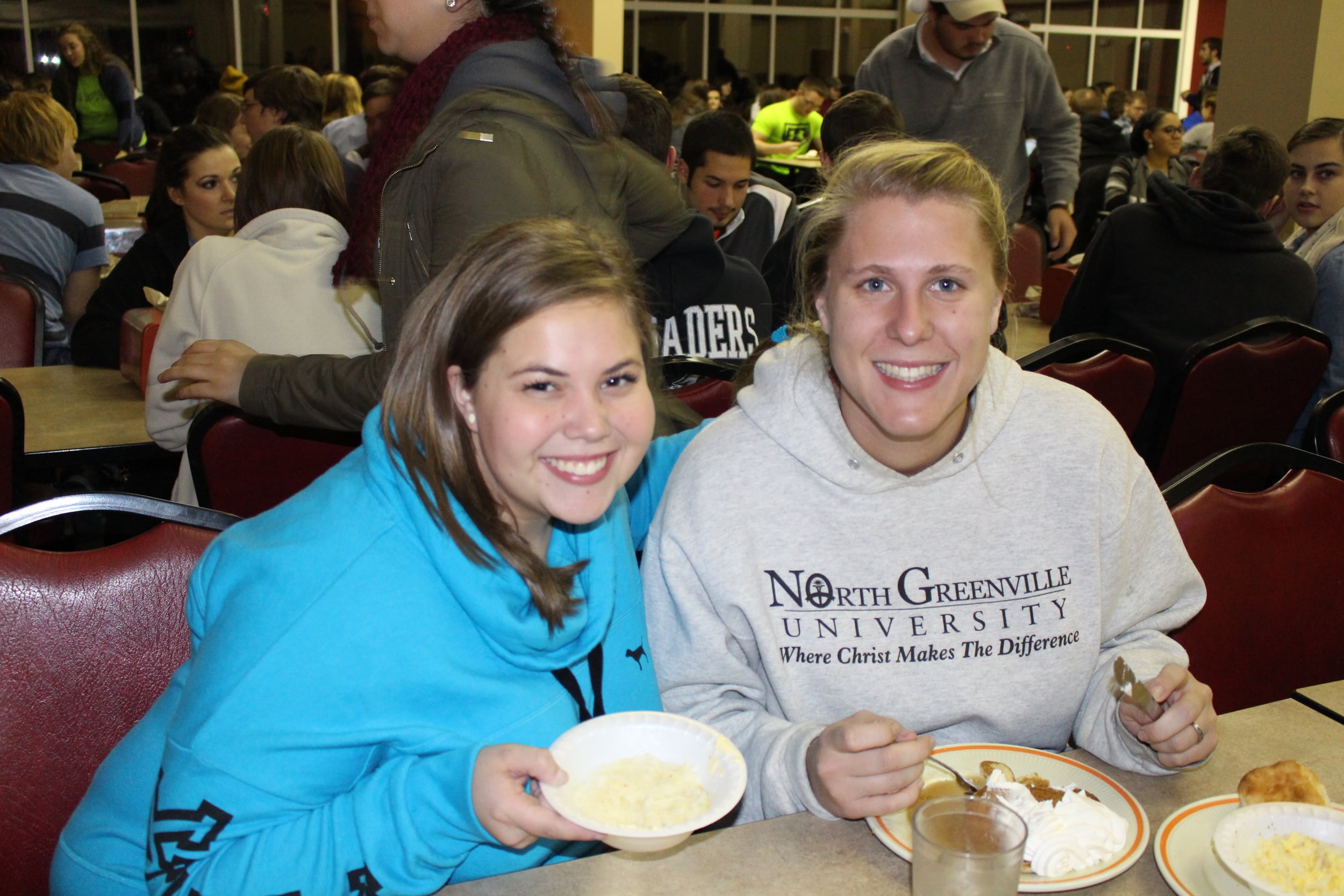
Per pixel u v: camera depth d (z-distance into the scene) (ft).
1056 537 3.83
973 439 3.80
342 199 7.54
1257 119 16.96
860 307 3.52
